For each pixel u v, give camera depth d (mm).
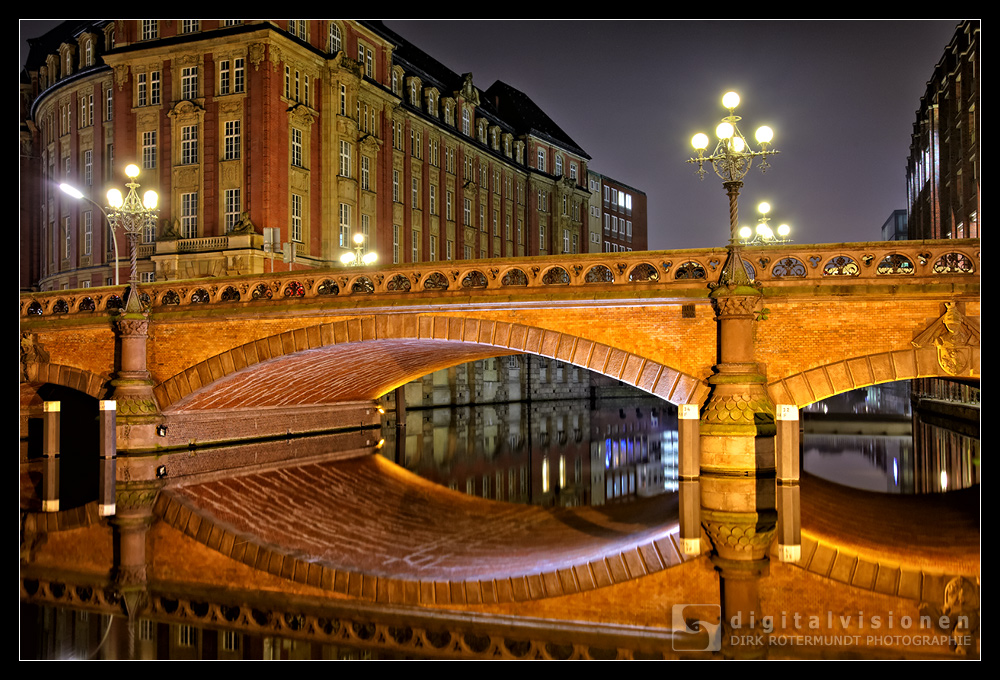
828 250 19469
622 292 20688
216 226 43188
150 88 45562
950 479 21938
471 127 70938
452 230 66312
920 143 58594
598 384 84938
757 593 10609
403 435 39406
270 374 27703
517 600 10461
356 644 8742
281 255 42844
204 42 43625
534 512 17875
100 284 48250
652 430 43188
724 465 19172
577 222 90125
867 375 19062
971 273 18562
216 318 25766
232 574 11938
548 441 36500
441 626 9352
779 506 16797
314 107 46562
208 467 24250
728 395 19312
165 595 10742
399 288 25750
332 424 37312
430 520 16734
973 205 41594
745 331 19469
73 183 50500
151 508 17547
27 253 58938
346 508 18047
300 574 11938
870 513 16672
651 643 8680
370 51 53219
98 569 12195
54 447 27172
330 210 46938
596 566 12273
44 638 8977
